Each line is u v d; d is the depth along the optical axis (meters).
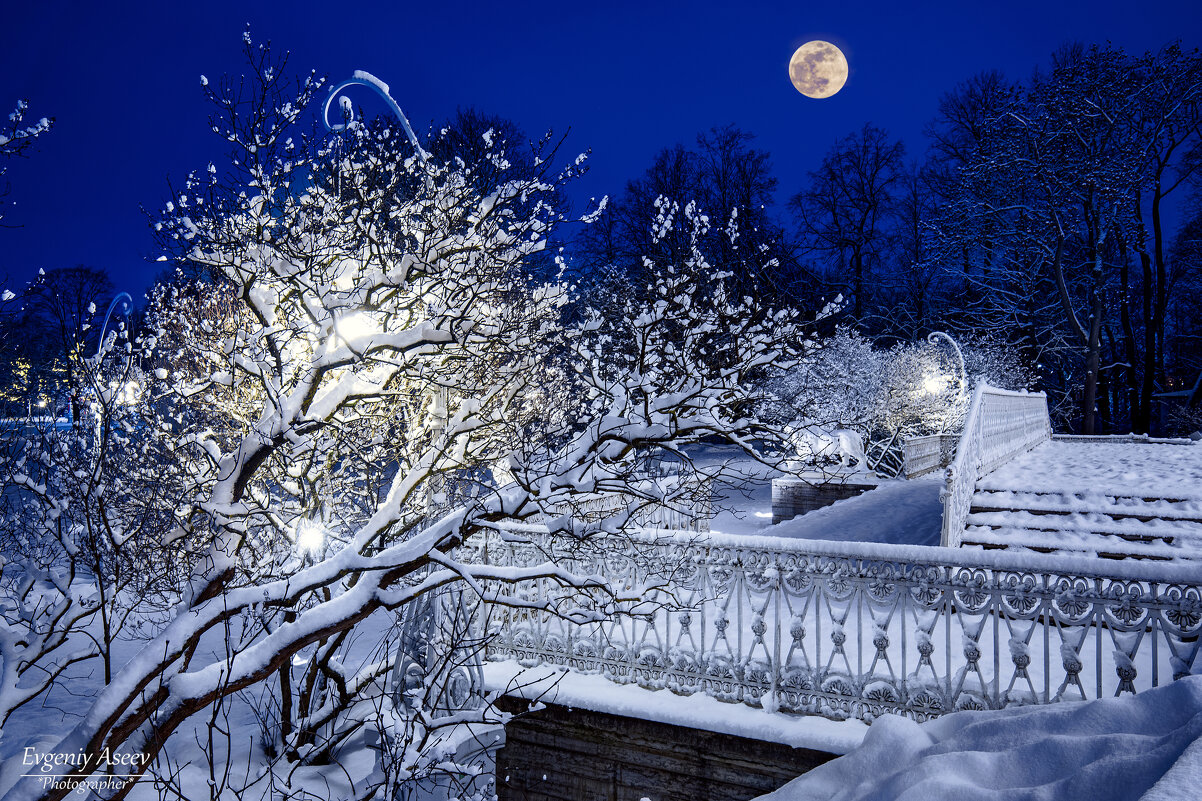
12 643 5.16
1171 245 36.44
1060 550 8.90
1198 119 30.28
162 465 7.02
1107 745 3.59
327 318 5.61
